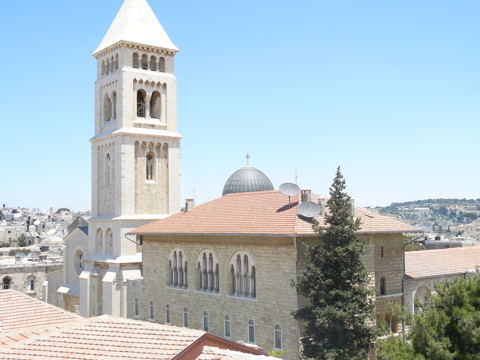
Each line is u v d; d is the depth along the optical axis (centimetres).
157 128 9038
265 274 5450
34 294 10869
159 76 9100
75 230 9744
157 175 8975
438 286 3784
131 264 8412
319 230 4853
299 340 5044
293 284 4872
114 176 8825
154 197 8906
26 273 10812
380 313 5847
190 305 6406
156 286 6975
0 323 3509
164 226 6912
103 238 8850
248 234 5450
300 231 5041
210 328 6103
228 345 2952
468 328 3412
